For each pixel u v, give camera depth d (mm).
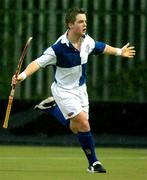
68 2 39688
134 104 37750
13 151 33500
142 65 40469
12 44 40094
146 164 27562
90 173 23797
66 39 23391
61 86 23656
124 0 40000
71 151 34031
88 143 23844
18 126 37344
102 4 39938
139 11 39906
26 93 39688
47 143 37250
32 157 30250
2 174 23438
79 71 23594
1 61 40125
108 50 24250
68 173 23812
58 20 39656
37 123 37312
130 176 23000
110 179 22094
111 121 37719
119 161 28875
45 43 39812
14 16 40000
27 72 23359
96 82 40250
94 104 37719
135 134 37750
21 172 24109
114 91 40344
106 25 39906
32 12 39875
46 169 25234
